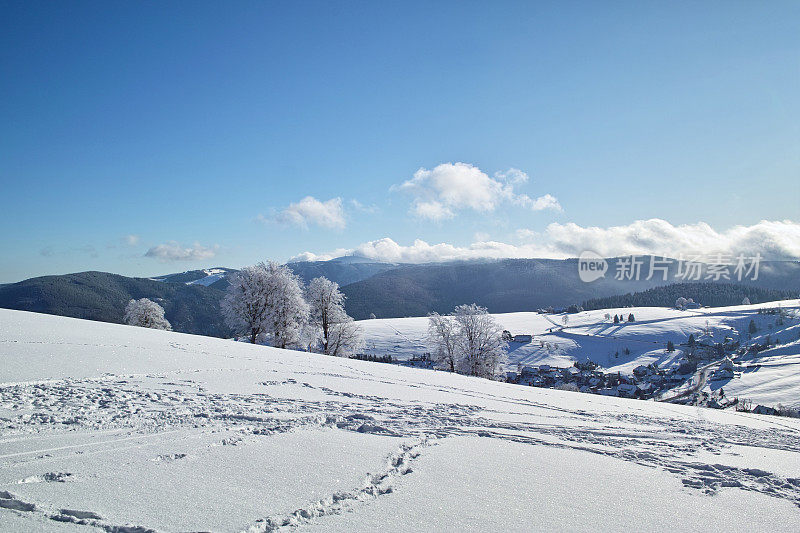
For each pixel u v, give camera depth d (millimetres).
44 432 7047
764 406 83938
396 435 8773
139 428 7684
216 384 13203
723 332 171625
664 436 11812
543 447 8930
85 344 17578
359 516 4695
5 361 12695
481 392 18203
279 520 4406
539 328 192625
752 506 6023
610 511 5426
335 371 19719
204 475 5598
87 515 4191
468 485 6008
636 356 155125
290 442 7504
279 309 49844
